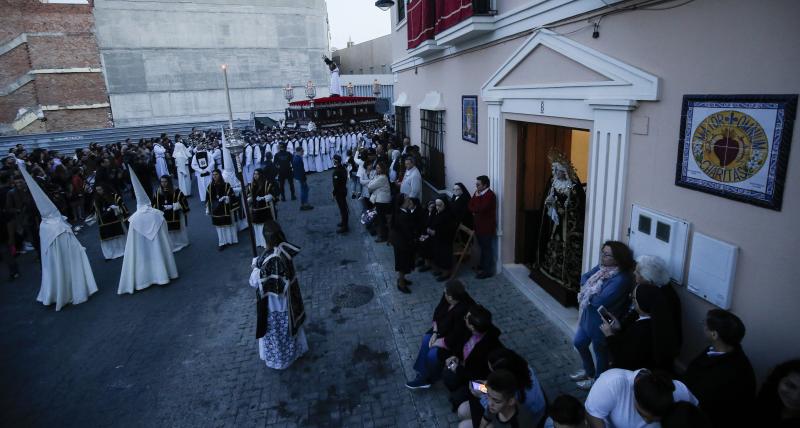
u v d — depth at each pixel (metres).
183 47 30.52
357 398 4.62
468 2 6.28
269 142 16.83
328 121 23.28
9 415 4.65
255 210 9.38
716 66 3.09
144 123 30.22
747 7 2.83
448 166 9.01
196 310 6.80
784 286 2.79
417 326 5.91
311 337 5.76
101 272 8.46
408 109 12.88
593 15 4.27
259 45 32.50
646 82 3.68
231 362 5.39
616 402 2.74
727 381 2.72
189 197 15.19
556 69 5.00
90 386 5.07
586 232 4.73
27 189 9.15
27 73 26.34
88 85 28.11
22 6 25.81
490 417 3.19
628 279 3.88
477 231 6.82
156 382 5.08
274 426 4.30
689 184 3.38
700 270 3.35
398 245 6.67
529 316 5.82
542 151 6.69
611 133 4.16
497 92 6.41
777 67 2.69
